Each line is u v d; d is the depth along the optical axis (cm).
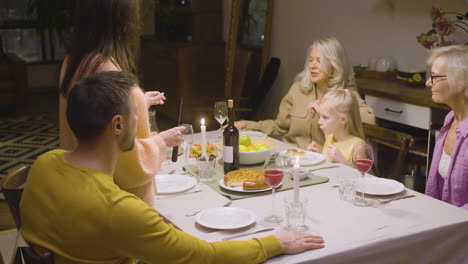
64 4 785
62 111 184
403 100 332
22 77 661
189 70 596
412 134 352
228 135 228
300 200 197
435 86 229
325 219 180
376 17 411
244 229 171
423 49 373
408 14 383
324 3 465
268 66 509
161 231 132
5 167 470
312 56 305
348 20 440
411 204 193
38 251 133
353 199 198
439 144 239
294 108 318
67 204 130
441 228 173
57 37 843
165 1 656
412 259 171
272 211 188
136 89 169
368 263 162
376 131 277
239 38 569
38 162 141
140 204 132
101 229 129
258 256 147
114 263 136
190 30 659
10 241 312
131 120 138
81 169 134
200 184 218
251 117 515
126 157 162
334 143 263
